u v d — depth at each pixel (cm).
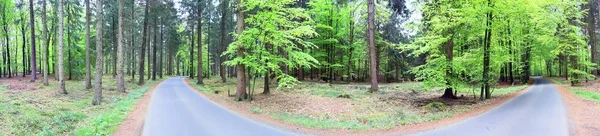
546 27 2450
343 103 1605
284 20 1591
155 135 877
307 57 1673
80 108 1411
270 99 1738
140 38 4422
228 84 3034
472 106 1458
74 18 3147
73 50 3244
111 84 2886
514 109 1291
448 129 923
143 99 1800
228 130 938
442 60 1684
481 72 1702
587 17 3047
